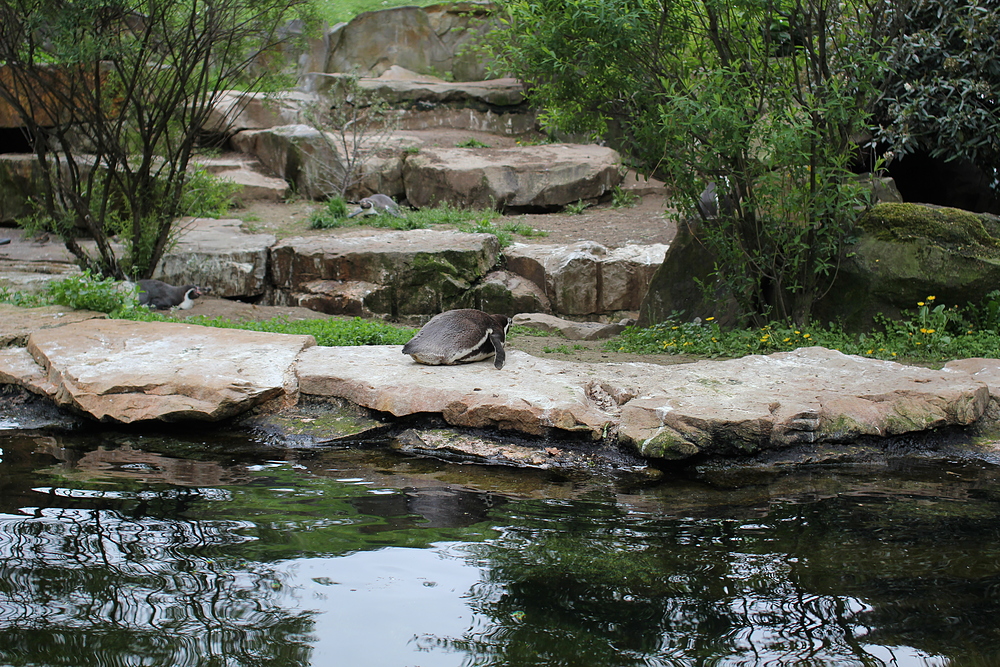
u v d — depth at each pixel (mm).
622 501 5102
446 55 24812
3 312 9023
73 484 5254
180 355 7414
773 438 5977
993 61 10422
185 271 13734
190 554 4137
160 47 11805
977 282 9039
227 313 11766
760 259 9148
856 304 9398
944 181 13336
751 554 4238
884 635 3379
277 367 7203
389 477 5543
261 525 4566
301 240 14867
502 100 22969
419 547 4281
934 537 4484
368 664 3133
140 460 5828
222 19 11469
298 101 21203
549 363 7340
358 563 4059
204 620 3457
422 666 3121
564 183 19031
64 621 3428
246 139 20750
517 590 3793
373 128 21844
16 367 7371
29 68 11016
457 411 6285
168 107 12109
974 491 5312
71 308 9617
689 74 9328
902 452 6145
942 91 10789
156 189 12883
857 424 6117
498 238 15492
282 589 3758
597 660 3174
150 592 3707
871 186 10070
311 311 12367
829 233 9109
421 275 13766
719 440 5871
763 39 9047
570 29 8992
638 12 8438
